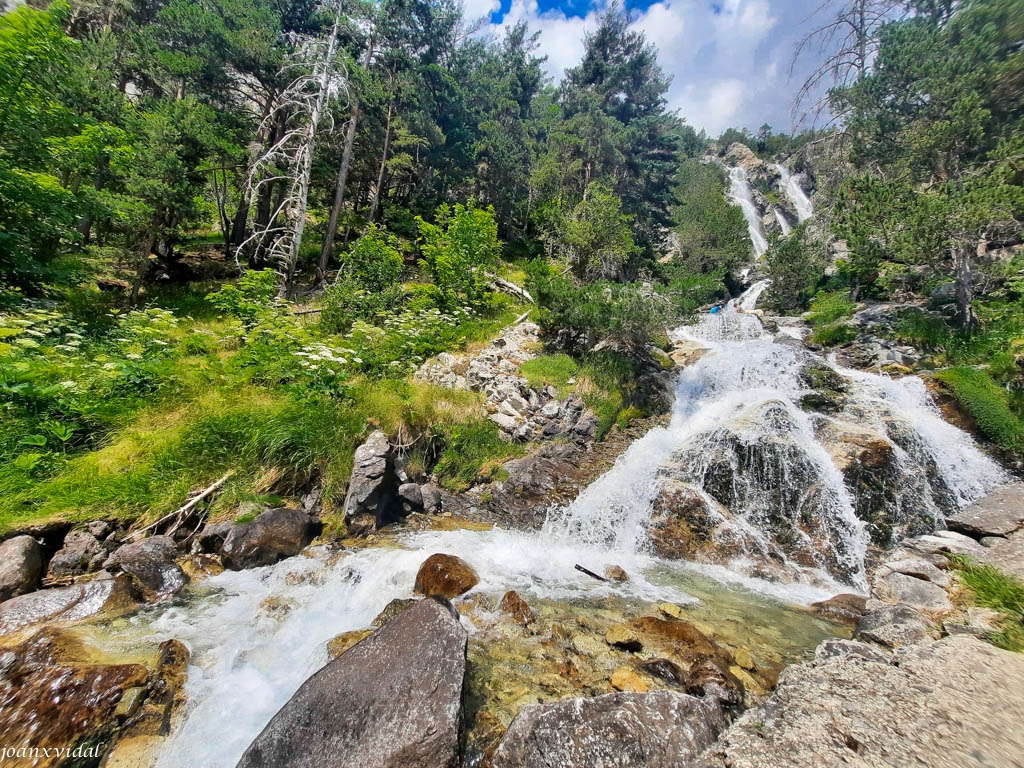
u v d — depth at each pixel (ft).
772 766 6.06
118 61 54.44
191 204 44.01
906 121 42.80
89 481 14.42
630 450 25.17
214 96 55.47
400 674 8.63
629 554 18.51
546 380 29.43
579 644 11.55
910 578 13.08
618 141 85.71
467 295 44.16
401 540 16.89
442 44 77.71
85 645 9.30
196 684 9.24
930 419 25.58
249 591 12.89
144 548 13.05
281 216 47.57
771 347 36.73
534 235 94.32
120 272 45.60
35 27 28.22
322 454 18.13
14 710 7.47
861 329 40.14
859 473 20.16
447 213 56.49
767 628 13.12
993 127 36.63
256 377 22.68
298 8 64.39
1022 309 32.50
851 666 8.50
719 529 18.89
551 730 7.54
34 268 29.53
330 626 11.76
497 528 19.10
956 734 6.44
